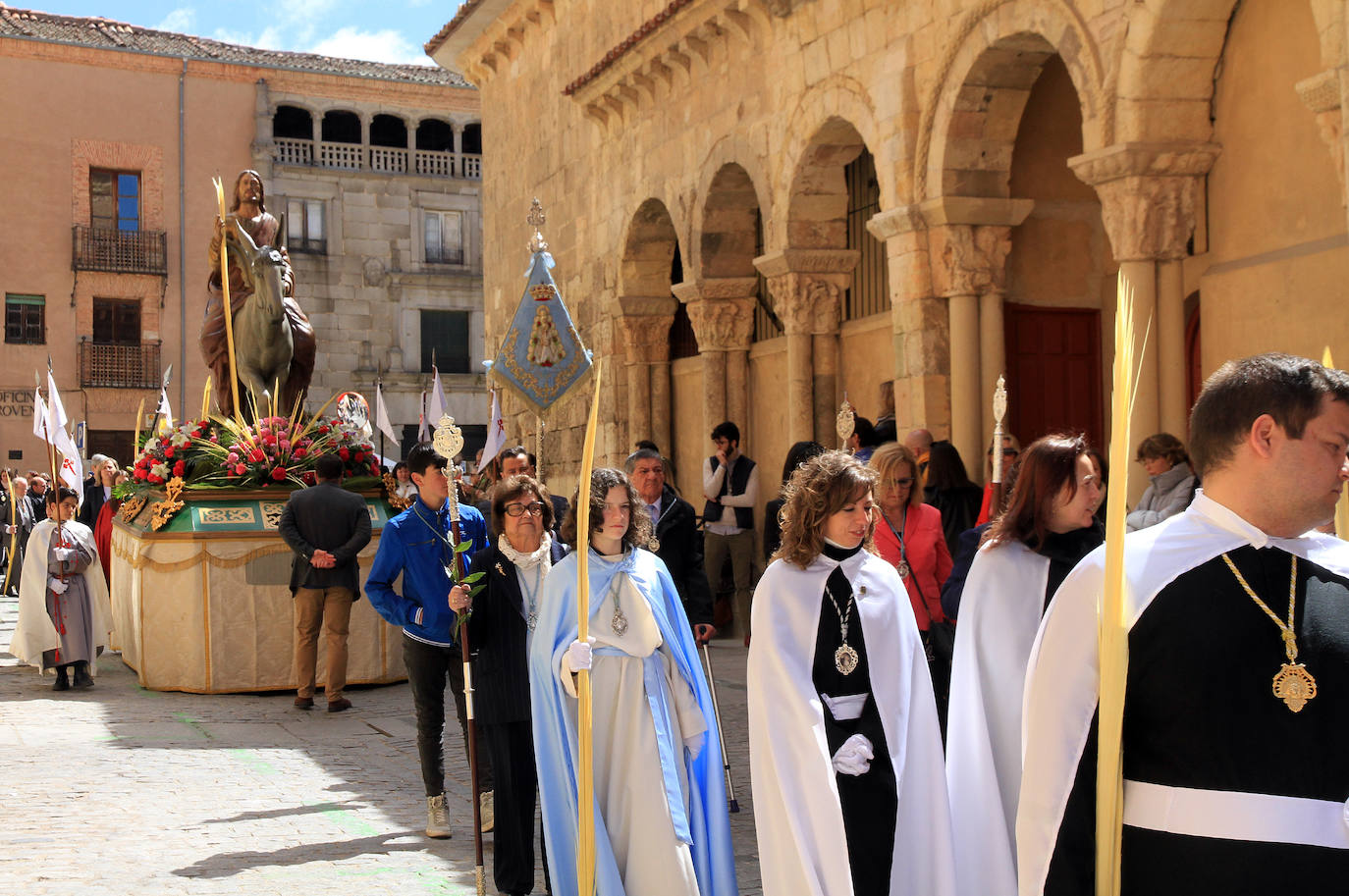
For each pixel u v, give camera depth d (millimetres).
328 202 41750
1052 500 4723
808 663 4555
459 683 7023
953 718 4758
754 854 6551
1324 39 8469
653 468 7484
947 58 12445
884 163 13414
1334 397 2666
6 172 37812
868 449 9156
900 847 4453
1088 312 13711
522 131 24047
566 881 5211
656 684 5238
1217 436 2750
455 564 5871
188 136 39719
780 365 17156
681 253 18000
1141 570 2770
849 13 14023
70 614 12000
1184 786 2672
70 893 5957
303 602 11039
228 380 14578
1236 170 11227
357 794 7957
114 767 8711
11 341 37906
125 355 38844
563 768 5250
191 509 12031
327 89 41594
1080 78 10969
